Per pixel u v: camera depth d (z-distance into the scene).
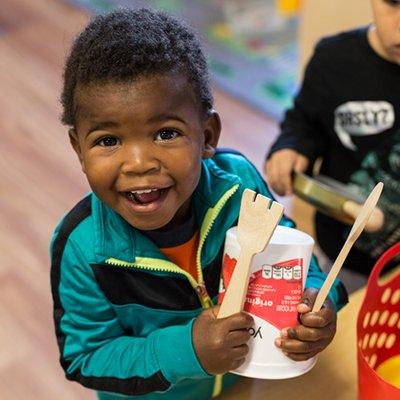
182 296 0.71
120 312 0.71
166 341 0.64
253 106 2.44
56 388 1.49
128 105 0.55
